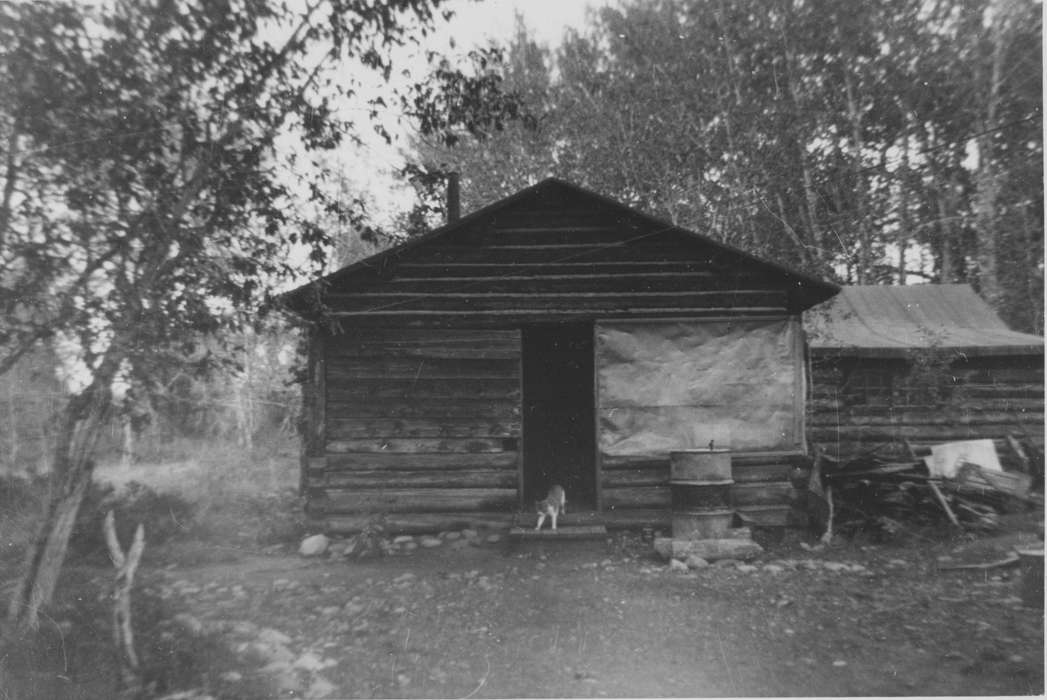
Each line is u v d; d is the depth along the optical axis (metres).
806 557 9.61
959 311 17.12
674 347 11.39
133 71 7.15
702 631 6.66
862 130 23.88
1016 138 21.58
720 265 11.49
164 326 7.29
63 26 6.78
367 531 10.33
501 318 11.46
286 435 18.89
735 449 11.20
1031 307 22.02
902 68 22.55
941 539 10.26
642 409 11.30
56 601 6.93
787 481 11.17
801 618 6.97
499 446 11.27
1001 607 7.18
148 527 10.28
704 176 25.95
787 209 25.52
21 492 7.06
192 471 13.38
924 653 6.00
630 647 6.30
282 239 8.67
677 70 25.56
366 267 11.41
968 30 21.52
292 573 9.14
